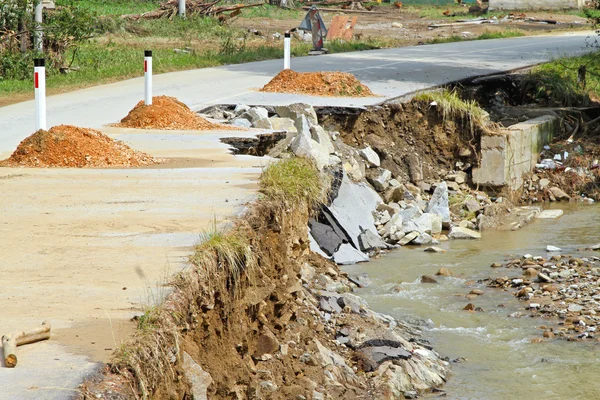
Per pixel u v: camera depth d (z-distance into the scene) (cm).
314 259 1752
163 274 881
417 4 9050
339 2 8256
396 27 6775
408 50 4606
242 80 3238
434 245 2150
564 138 3056
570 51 4416
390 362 1234
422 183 2592
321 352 1163
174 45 4803
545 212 2562
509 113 3108
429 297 1670
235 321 955
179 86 3084
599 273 1817
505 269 1889
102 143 1689
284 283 1181
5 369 655
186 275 873
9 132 2133
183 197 1291
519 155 2727
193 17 5725
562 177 2825
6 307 789
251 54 4216
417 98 2681
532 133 2825
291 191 1380
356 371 1204
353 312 1394
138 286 852
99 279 875
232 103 2639
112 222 1129
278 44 5022
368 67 3653
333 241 1922
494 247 2123
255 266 1026
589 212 2586
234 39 5159
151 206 1230
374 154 2522
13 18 3547
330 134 2473
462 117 2656
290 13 7488
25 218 1155
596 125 3138
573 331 1470
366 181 2444
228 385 886
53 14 3762
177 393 742
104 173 1531
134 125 2222
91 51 4178
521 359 1352
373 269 1884
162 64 3772
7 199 1280
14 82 3300
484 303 1633
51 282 866
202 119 2288
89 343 707
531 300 1644
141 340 713
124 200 1276
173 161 1708
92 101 2744
